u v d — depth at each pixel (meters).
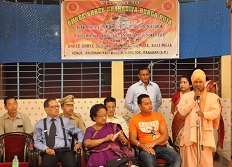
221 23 8.74
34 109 8.96
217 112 6.86
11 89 9.04
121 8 8.98
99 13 8.98
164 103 9.09
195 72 6.92
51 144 7.09
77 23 8.98
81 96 9.22
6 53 8.82
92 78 9.23
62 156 6.95
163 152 7.03
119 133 6.91
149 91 8.34
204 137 6.89
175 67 9.23
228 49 8.70
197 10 8.94
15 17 8.85
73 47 9.02
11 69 9.02
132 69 9.23
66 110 7.75
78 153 6.95
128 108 8.39
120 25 9.01
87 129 7.05
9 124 7.70
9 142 7.19
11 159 7.17
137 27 9.02
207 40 8.90
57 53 9.02
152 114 7.28
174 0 8.97
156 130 7.19
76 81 9.22
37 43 8.95
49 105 7.21
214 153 8.70
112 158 6.83
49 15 8.97
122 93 9.12
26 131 7.74
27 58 8.93
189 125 6.98
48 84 9.16
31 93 9.11
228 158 8.59
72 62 9.16
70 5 8.95
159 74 9.27
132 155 6.95
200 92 6.95
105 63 9.21
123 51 9.05
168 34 9.02
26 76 9.07
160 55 9.05
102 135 6.96
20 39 8.88
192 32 8.99
